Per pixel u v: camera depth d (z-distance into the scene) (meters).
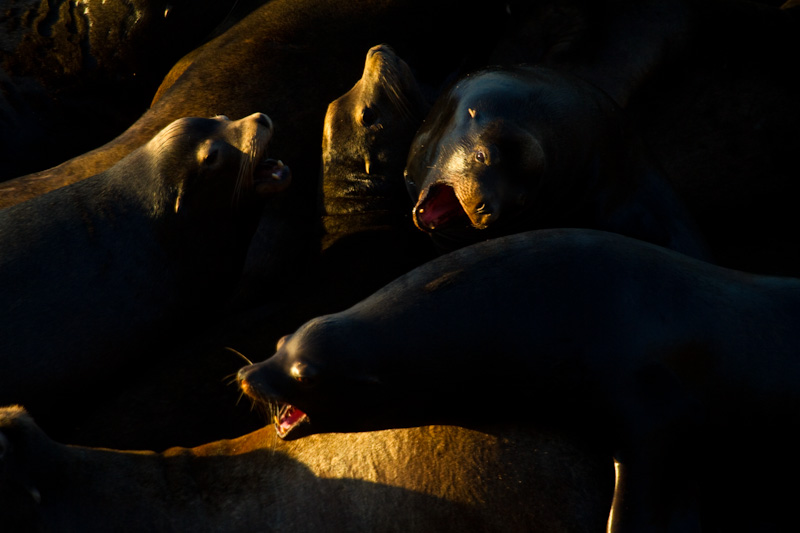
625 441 9.30
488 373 9.65
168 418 12.40
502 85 12.88
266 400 9.49
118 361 13.34
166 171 13.88
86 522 10.46
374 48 15.89
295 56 18.78
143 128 17.83
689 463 9.27
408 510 10.16
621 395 9.34
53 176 16.67
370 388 9.55
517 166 12.06
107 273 13.49
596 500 9.63
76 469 10.67
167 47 20.55
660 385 9.28
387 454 10.46
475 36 18.64
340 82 18.59
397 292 9.95
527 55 17.64
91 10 20.47
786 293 10.05
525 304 9.62
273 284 15.90
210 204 13.91
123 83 20.61
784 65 16.86
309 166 17.78
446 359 9.60
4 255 13.28
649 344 9.41
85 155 17.23
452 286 9.80
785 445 9.59
